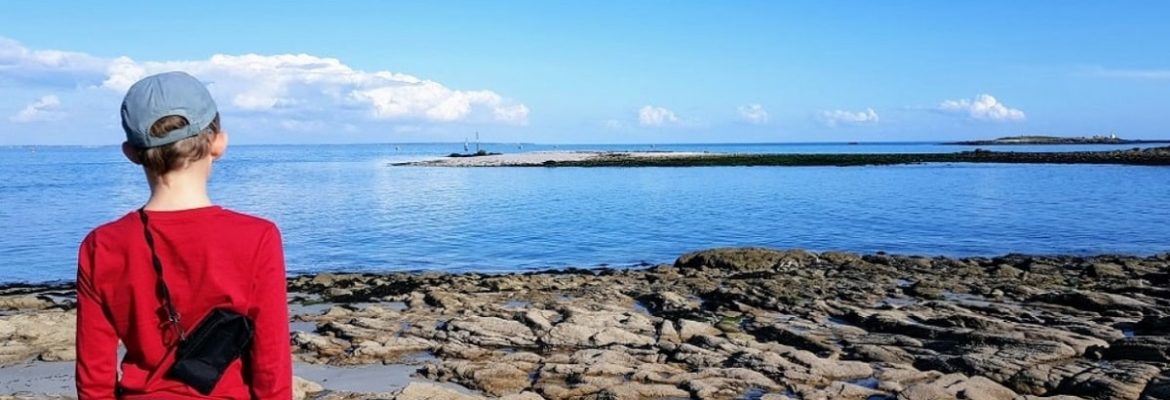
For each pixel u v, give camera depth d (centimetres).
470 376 926
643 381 899
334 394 840
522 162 9131
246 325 229
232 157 15150
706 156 10062
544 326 1175
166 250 224
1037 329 1130
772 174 6594
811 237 2706
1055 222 3044
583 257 2331
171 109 225
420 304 1425
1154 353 973
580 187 5184
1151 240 2562
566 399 845
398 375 949
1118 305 1321
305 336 1091
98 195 4578
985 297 1462
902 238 2662
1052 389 878
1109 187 4809
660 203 3956
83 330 231
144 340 227
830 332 1164
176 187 232
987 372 928
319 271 2075
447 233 2822
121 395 233
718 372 915
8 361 1004
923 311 1295
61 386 911
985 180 5597
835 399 838
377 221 3181
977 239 2622
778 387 882
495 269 2127
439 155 16525
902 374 925
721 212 3509
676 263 1986
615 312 1284
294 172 7862
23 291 1658
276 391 234
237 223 233
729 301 1434
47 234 2727
